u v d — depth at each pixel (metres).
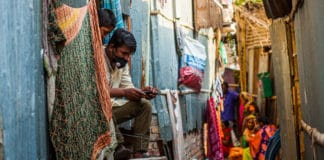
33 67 2.58
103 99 3.70
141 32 6.30
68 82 3.02
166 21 7.34
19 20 2.40
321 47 3.13
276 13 6.21
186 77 7.87
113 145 3.85
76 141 3.03
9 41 2.25
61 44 2.87
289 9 6.01
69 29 3.10
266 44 13.39
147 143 4.70
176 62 7.88
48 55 2.81
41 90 2.71
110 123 3.85
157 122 6.58
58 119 2.85
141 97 4.50
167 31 7.38
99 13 4.38
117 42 4.51
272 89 11.98
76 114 3.08
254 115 11.78
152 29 6.77
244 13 13.20
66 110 2.93
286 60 5.83
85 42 3.42
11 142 2.23
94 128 3.44
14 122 2.28
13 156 2.25
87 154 3.21
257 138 9.60
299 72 5.03
